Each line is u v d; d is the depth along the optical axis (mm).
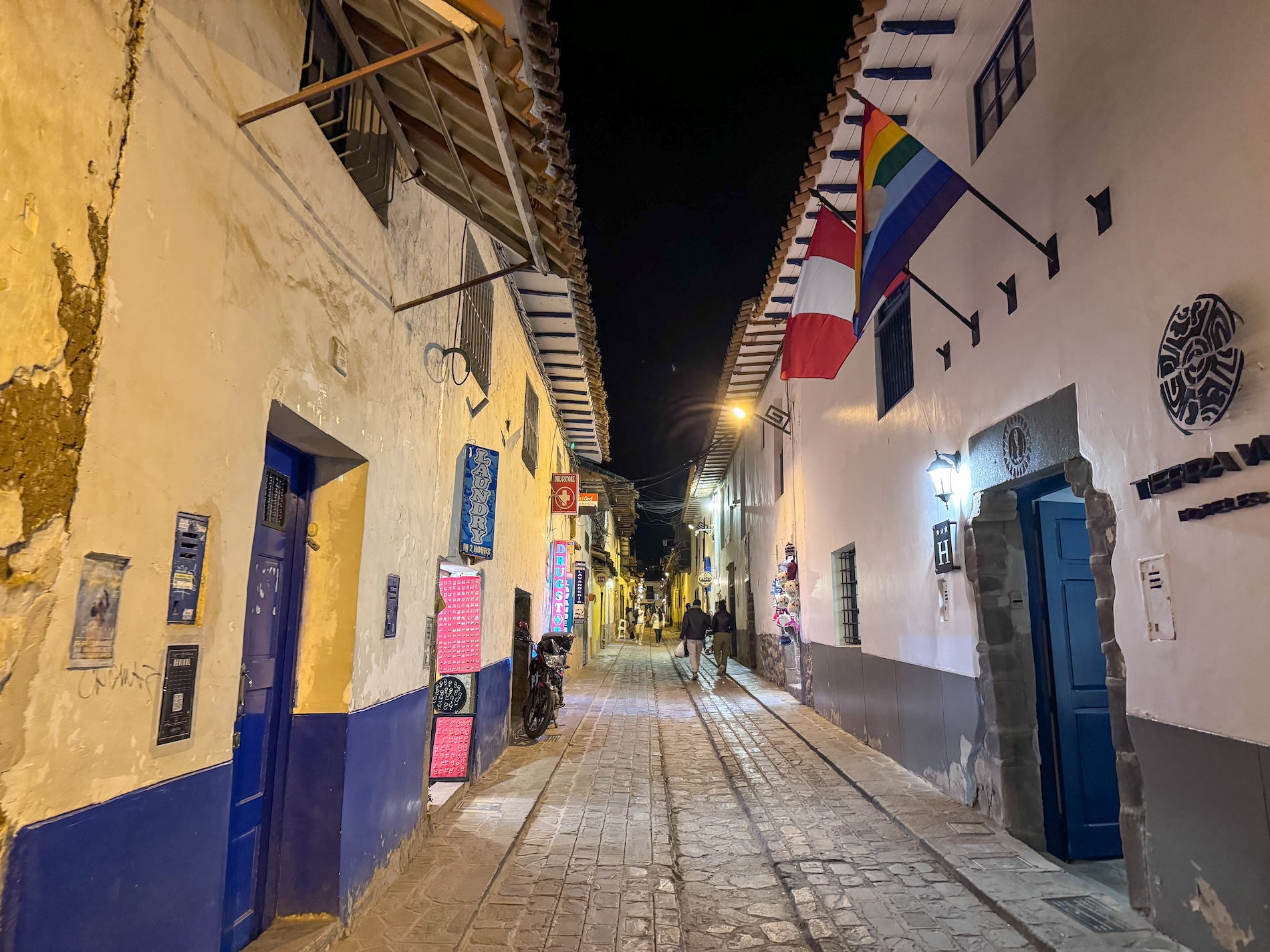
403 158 4254
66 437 2016
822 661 11445
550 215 3916
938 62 6426
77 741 2064
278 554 3949
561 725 10867
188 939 2580
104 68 2189
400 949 3764
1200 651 3596
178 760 2547
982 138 6090
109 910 2178
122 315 2242
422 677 5402
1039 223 5066
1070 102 4719
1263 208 3260
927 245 7016
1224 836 3434
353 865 4047
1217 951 3465
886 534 8281
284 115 3305
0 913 1802
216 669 2768
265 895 3789
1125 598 4160
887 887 4742
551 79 4645
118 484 2223
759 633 18203
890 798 6500
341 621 4074
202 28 2680
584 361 12164
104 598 2162
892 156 5160
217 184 2756
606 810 6539
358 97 4340
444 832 5688
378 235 4441
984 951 3865
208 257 2691
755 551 18844
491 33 2643
